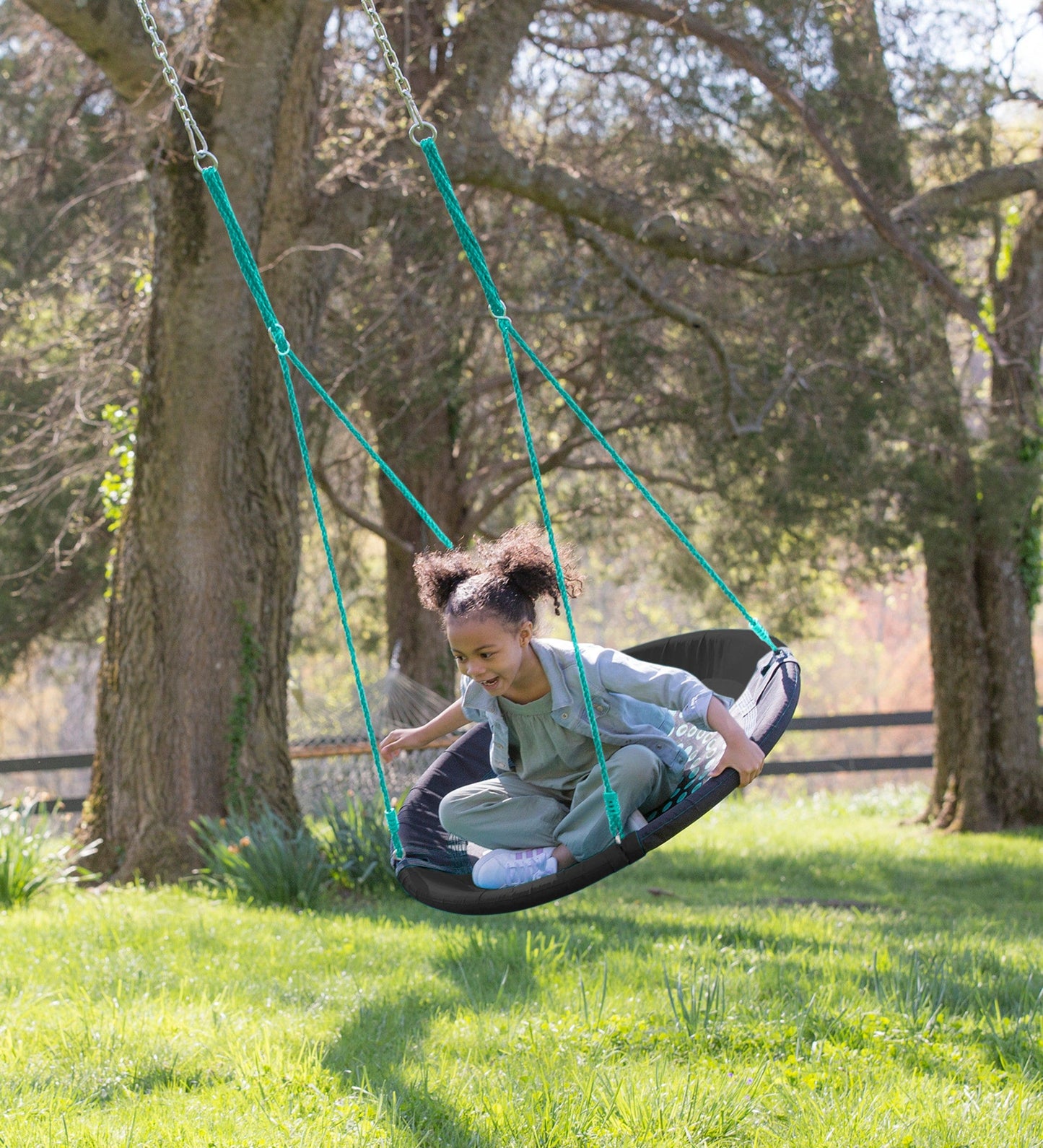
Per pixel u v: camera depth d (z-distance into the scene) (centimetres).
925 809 1398
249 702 837
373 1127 340
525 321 1139
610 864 324
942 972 495
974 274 1409
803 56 1006
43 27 1179
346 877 788
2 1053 406
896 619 4081
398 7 1059
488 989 492
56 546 1197
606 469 1427
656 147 1125
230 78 812
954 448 1156
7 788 2497
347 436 1334
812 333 1153
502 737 387
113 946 582
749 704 388
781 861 1038
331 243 873
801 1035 418
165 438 831
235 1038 423
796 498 1188
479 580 360
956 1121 343
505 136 1159
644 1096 354
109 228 1230
